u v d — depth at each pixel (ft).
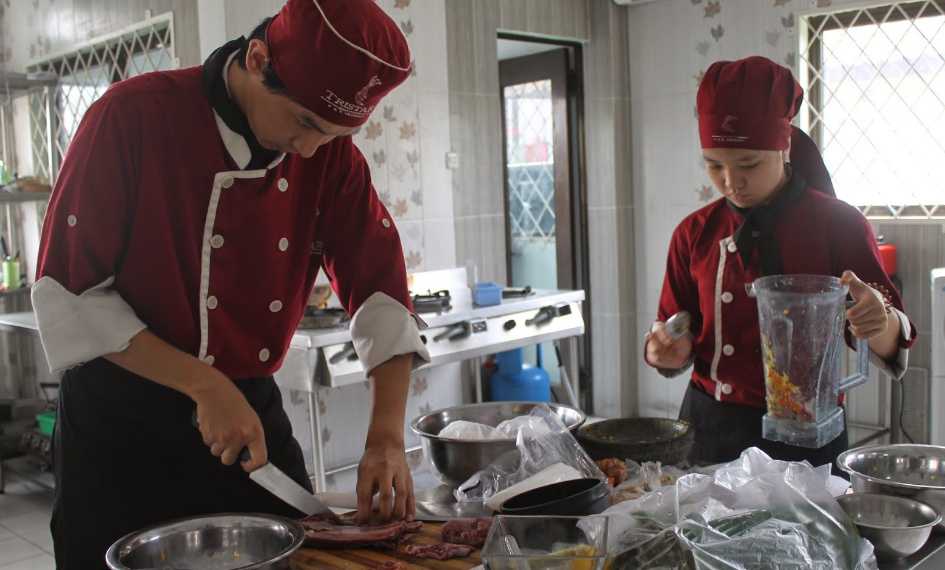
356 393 13.29
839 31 13.30
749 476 4.33
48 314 4.21
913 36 12.54
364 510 4.61
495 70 14.57
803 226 6.03
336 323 10.80
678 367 6.57
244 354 4.92
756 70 5.66
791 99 5.82
